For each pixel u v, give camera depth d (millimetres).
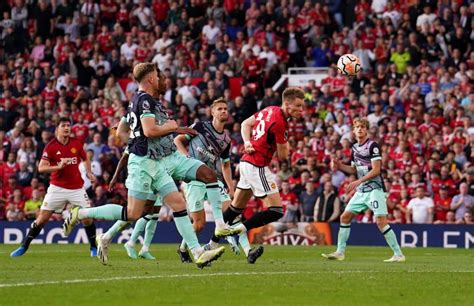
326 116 67812
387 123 64812
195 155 37344
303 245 56938
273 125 33906
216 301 22250
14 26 80188
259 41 76312
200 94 72125
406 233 56688
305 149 62688
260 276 27625
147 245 38844
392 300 22828
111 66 76625
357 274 28812
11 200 63094
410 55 71625
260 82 73375
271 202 34312
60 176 41031
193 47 76875
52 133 66562
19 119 71188
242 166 34844
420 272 30109
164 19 80375
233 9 78688
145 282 25562
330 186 59062
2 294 22969
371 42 74188
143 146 28422
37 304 21422
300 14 77312
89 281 25750
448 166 60094
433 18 74312
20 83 74062
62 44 77812
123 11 80875
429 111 66562
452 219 58594
